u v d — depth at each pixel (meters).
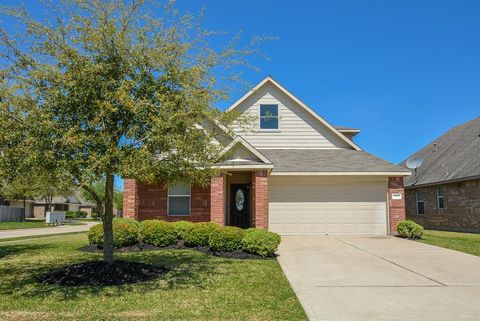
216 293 7.45
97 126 7.46
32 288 7.82
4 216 38.59
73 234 20.77
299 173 17.58
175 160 8.48
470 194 21.42
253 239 11.67
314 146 20.62
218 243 12.02
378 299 7.07
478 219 20.62
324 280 8.55
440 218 24.47
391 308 6.54
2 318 5.98
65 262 10.53
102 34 7.88
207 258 11.22
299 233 17.91
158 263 10.36
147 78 8.20
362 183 18.20
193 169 8.85
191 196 17.81
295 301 6.94
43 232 23.80
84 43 7.90
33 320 5.89
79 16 7.93
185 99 8.17
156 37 8.50
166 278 8.66
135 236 13.20
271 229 17.94
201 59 8.73
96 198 8.81
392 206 17.95
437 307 6.59
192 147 8.28
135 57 8.05
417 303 6.82
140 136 7.66
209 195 17.75
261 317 6.05
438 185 24.70
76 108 7.57
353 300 7.02
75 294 7.34
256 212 15.78
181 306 6.62
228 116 9.20
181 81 8.19
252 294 7.39
